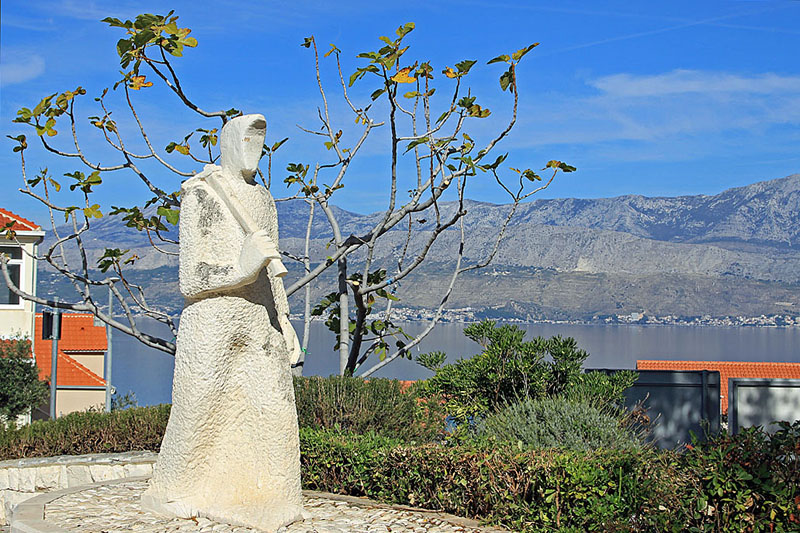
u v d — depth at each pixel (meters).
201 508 7.87
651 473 8.01
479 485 8.50
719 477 7.15
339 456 9.68
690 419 13.13
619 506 7.82
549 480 8.13
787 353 126.00
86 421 13.16
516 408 11.26
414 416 12.05
